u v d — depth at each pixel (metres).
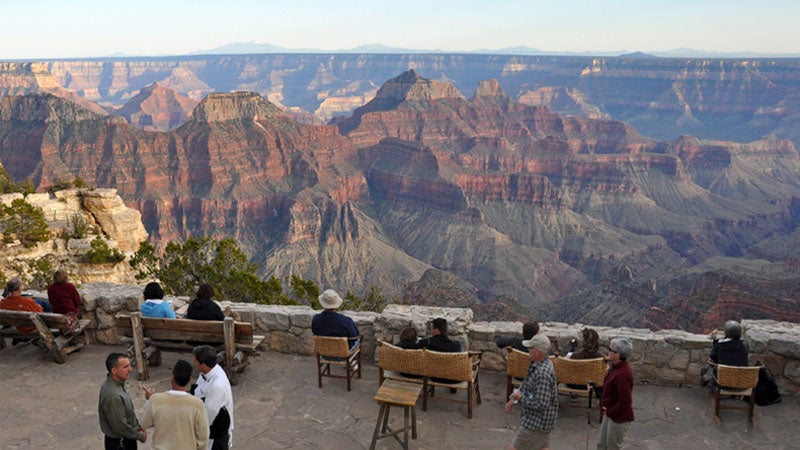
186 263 32.53
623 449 10.34
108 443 8.74
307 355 14.18
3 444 10.31
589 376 10.73
